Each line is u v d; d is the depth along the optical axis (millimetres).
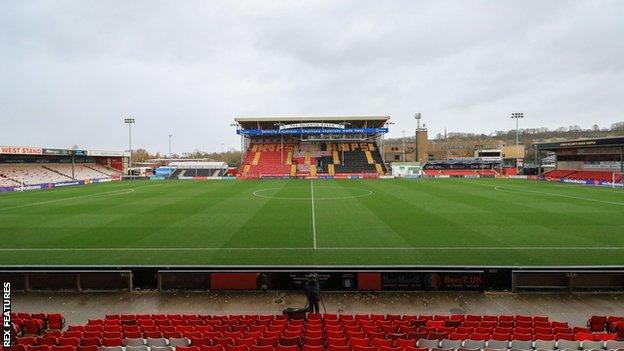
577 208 36875
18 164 70688
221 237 25938
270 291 16953
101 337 10828
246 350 9312
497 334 10672
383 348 9117
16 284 16953
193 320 12703
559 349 9609
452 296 16328
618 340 10586
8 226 29828
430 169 92562
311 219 32125
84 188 61500
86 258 21484
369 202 42062
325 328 11570
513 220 30969
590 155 68812
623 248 22703
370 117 91625
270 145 100000
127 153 92938
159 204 41375
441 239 24953
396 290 16844
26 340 10359
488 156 108625
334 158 94188
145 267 17188
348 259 21109
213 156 190125
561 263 20031
